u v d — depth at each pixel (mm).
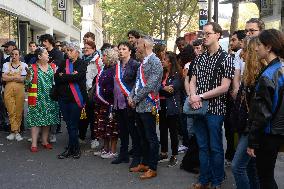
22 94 9156
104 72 7520
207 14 17047
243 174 4762
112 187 6059
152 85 6254
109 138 7723
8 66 9039
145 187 6066
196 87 5676
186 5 27797
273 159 4156
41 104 8133
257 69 4406
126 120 7160
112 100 7477
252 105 4141
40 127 8758
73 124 7637
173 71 7078
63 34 32188
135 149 6934
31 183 6223
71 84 7484
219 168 5645
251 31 6062
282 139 4148
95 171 6859
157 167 7109
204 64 5613
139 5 32906
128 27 37656
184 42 8297
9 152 8102
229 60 5492
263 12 17953
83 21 45344
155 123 6484
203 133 5781
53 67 8797
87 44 8383
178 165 7230
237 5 16250
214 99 5527
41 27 25422
